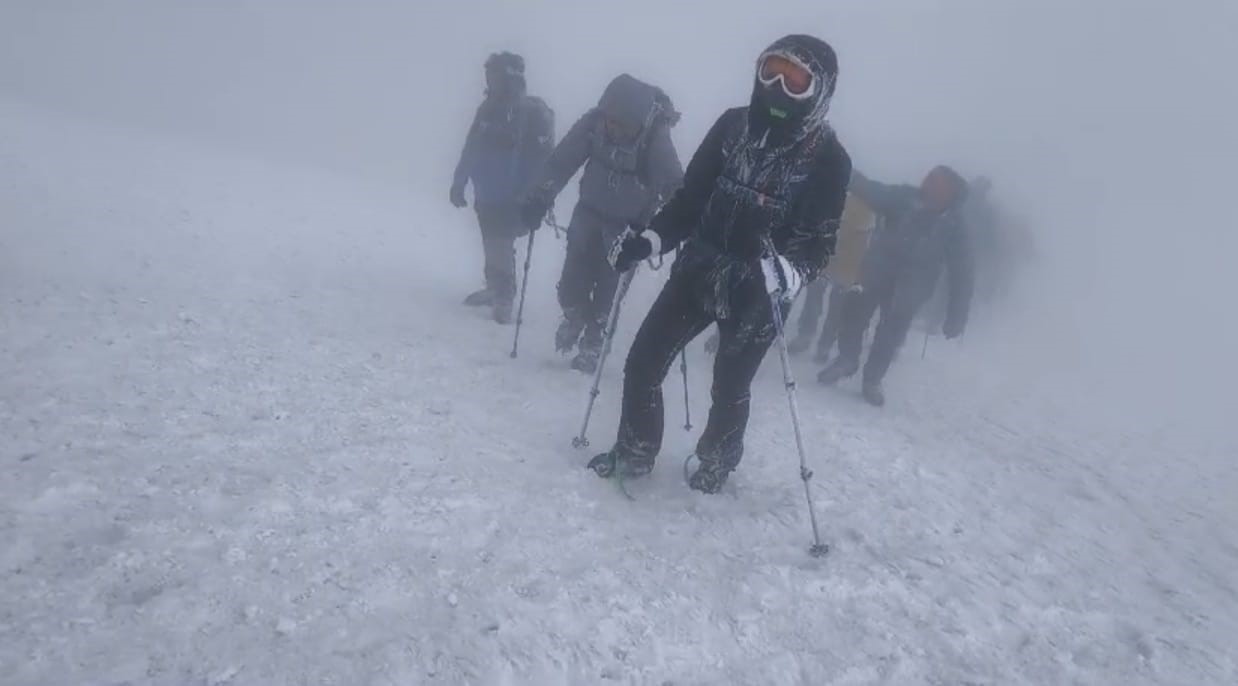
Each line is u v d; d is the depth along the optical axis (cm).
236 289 653
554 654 298
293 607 300
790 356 823
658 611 330
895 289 686
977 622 361
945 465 552
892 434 599
